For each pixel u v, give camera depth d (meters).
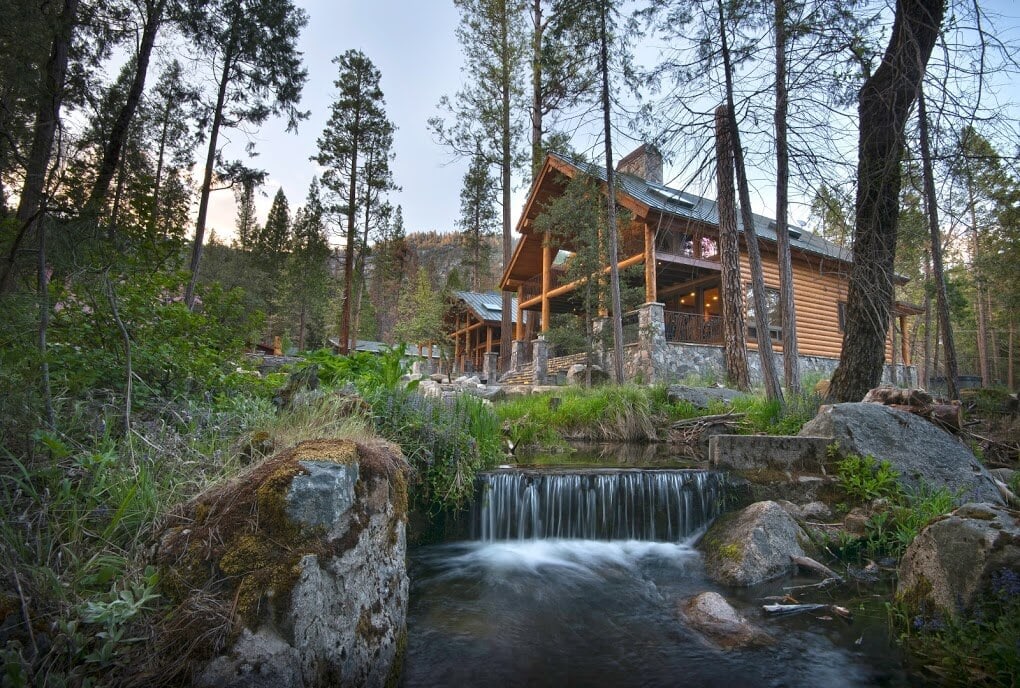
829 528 4.47
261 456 2.59
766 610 3.30
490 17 19.75
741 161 8.23
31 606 1.71
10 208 3.41
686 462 6.56
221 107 13.63
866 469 4.71
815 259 17.59
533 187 18.36
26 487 2.10
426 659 2.60
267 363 7.91
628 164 18.33
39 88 3.69
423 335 28.55
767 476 4.96
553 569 4.06
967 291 25.30
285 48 13.19
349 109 26.03
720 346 15.51
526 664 2.65
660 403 9.71
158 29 9.76
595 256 13.72
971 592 2.67
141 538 2.16
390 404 4.59
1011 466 5.96
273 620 1.78
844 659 2.72
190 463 2.57
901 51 6.12
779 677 2.56
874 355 6.93
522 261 21.17
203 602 1.78
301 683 1.76
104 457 2.29
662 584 3.84
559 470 5.09
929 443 5.01
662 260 15.50
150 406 3.37
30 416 2.48
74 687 1.57
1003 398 7.82
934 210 6.43
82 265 3.34
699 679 2.54
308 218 33.38
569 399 10.03
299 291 35.94
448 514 4.49
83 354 3.25
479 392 11.66
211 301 4.36
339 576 1.99
